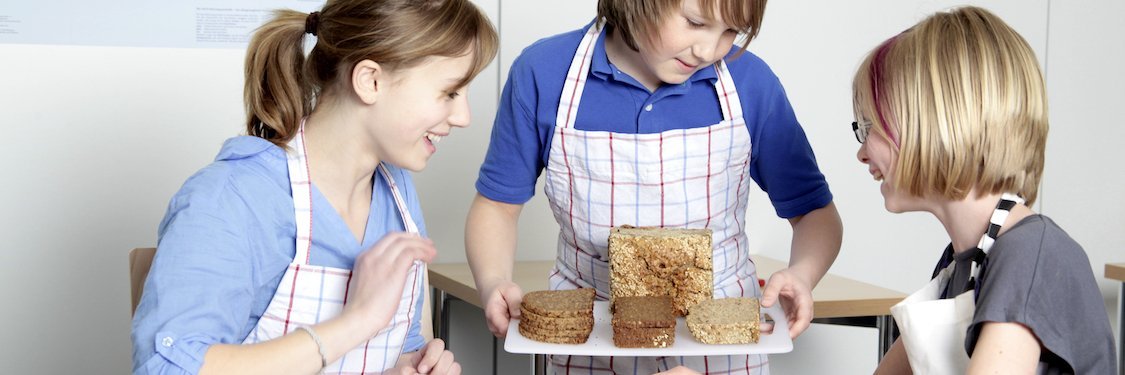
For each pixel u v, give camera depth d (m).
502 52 2.61
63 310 2.50
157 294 1.05
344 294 1.20
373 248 1.15
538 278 2.40
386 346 1.27
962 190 1.14
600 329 1.45
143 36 2.45
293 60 1.21
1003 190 1.15
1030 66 1.14
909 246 2.91
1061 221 3.04
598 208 1.58
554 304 1.40
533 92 1.57
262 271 1.15
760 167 1.63
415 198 1.40
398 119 1.16
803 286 1.46
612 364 1.57
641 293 1.52
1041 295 1.04
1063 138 3.01
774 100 1.57
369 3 1.13
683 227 1.58
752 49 2.74
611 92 1.54
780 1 2.75
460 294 2.28
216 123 2.51
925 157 1.14
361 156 1.22
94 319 2.52
